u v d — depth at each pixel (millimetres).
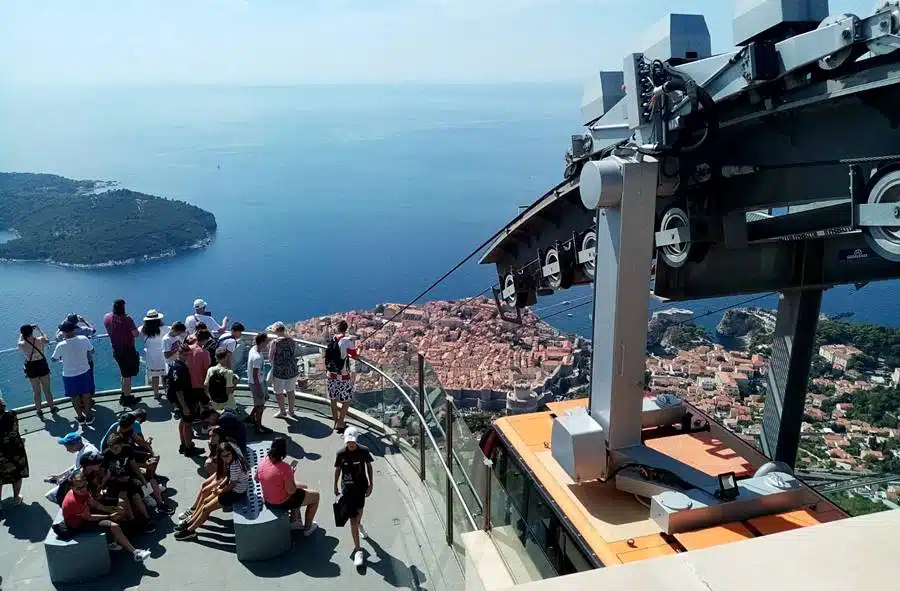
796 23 4496
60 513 6406
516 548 5809
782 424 7602
